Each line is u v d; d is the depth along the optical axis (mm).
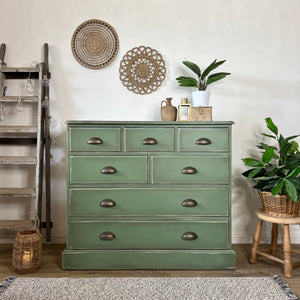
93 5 2535
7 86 2533
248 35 2555
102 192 1995
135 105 2557
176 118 2322
